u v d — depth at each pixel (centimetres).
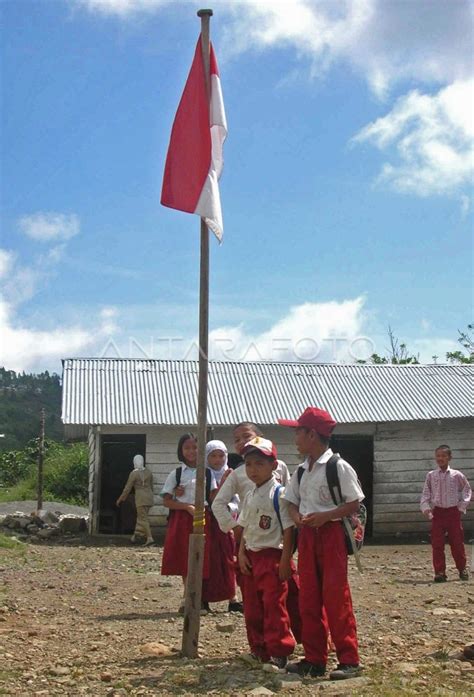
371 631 863
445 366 2508
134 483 1972
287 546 679
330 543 662
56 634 855
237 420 2134
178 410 2148
